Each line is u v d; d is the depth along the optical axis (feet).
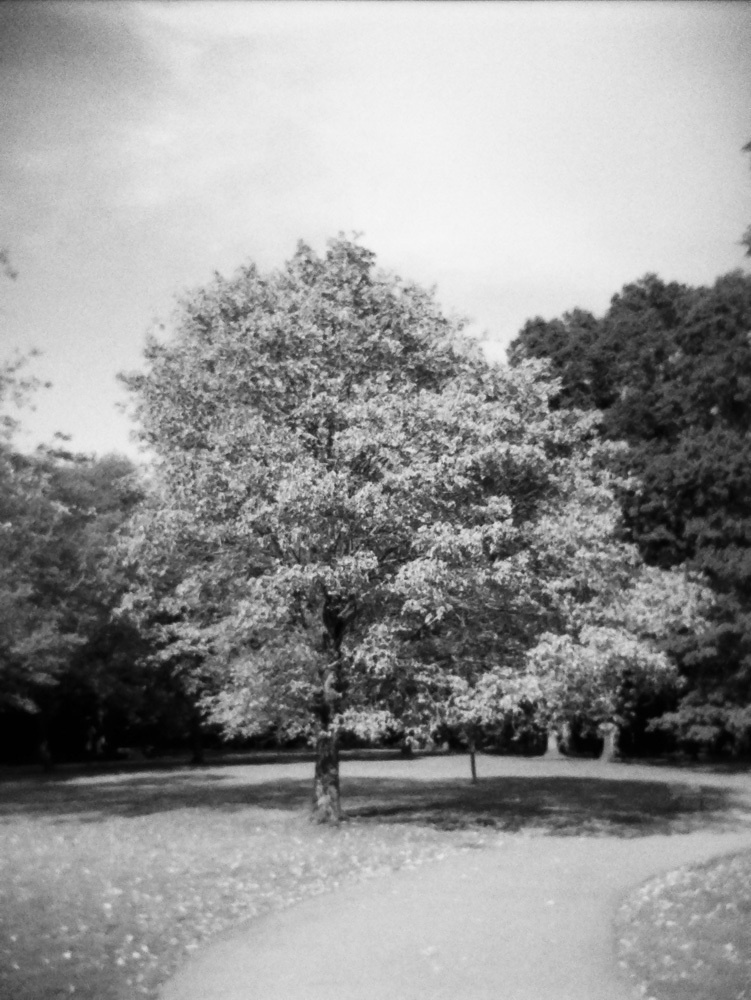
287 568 60.59
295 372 65.98
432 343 70.13
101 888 43.80
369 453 62.13
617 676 71.31
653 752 156.56
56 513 97.30
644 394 135.23
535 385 71.67
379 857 54.13
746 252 65.82
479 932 34.86
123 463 141.08
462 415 63.82
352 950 32.42
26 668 108.58
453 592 64.23
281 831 65.62
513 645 69.41
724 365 122.11
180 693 142.51
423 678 65.16
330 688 66.54
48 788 106.42
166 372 69.82
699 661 119.14
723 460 121.29
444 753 174.70
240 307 70.69
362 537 63.82
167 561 70.44
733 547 120.26
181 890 43.60
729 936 34.55
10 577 90.99
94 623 122.93
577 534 68.23
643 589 78.54
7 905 39.70
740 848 58.34
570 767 129.59
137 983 28.86
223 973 29.86
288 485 58.70
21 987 28.19
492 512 62.44
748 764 130.41
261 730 72.38
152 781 114.62
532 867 50.37
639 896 42.09
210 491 63.98
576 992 27.53
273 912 39.19
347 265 69.87
